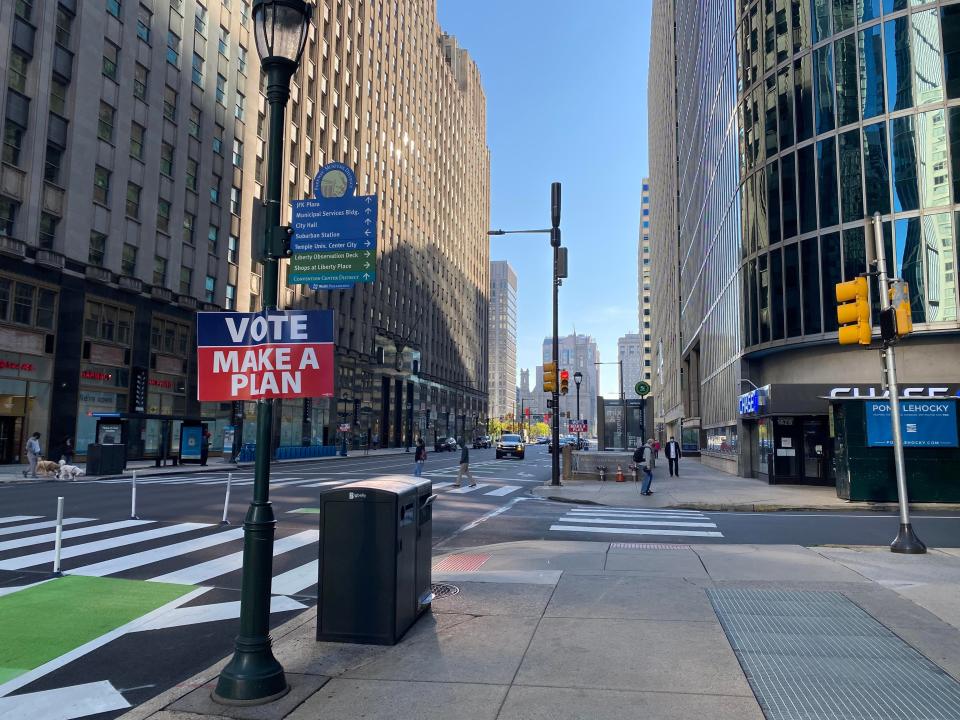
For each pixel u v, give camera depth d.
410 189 88.31
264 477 4.67
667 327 79.94
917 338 23.14
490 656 5.14
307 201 11.06
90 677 5.15
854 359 24.36
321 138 60.25
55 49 31.25
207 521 13.05
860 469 17.58
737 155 30.83
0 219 28.48
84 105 32.69
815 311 24.89
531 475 30.00
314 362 4.78
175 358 39.69
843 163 24.42
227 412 44.78
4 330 28.81
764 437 25.23
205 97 42.47
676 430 71.50
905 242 22.97
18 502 16.05
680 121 60.97
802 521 14.30
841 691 4.39
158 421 38.09
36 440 23.89
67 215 31.52
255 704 4.27
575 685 4.53
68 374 31.66
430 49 100.06
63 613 6.83
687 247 54.84
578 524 13.70
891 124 23.55
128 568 8.89
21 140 29.64
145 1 37.03
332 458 49.31
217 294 43.66
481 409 131.50
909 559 9.16
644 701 4.24
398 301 82.56
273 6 4.94
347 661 5.05
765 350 27.33
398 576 5.56
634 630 5.81
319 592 5.58
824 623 5.98
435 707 4.18
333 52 62.53
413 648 5.35
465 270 120.12
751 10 29.47
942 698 4.27
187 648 5.83
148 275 37.03
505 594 7.18
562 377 24.55
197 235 41.59
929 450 17.38
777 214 26.94
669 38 71.12
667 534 12.41
